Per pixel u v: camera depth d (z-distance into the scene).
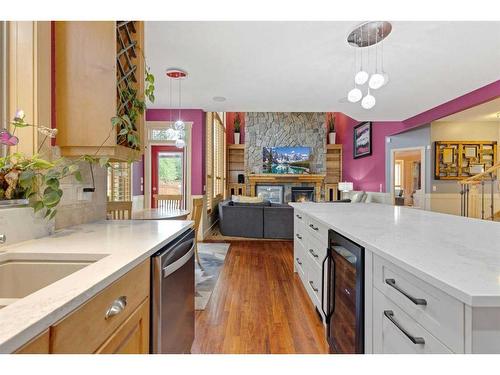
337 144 10.02
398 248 1.12
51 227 1.49
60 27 1.52
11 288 1.10
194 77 3.68
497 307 0.69
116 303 0.91
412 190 8.38
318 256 2.25
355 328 1.35
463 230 1.53
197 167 5.59
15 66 1.40
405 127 6.25
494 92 3.81
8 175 1.26
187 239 1.67
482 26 2.41
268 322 2.33
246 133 9.91
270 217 5.65
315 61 3.17
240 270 3.68
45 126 1.44
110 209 3.00
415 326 0.92
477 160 6.41
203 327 2.25
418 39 2.66
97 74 1.54
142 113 1.90
